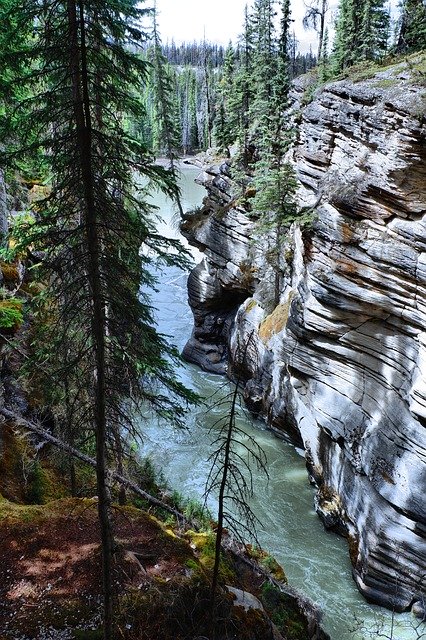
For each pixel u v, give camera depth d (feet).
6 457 56.95
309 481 82.64
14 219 75.87
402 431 57.77
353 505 66.39
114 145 27.63
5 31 31.09
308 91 102.73
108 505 35.32
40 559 42.32
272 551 68.59
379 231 59.57
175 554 44.91
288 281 94.32
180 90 326.85
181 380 114.73
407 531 57.36
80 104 25.89
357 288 61.82
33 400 66.08
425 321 55.47
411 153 54.75
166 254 33.83
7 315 51.93
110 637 34.17
